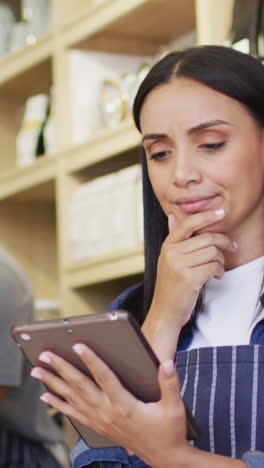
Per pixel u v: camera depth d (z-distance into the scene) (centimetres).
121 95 258
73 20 271
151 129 128
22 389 207
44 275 329
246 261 131
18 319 205
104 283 273
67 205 271
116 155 264
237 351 123
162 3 241
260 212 131
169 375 101
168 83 127
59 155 275
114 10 252
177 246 130
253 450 116
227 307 130
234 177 125
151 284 145
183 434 105
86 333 103
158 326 129
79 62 273
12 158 334
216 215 126
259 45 191
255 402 120
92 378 108
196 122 124
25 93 335
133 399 105
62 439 219
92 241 256
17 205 328
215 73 124
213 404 121
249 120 126
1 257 209
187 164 125
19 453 204
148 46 278
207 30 214
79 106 272
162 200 133
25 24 315
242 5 199
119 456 126
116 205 247
